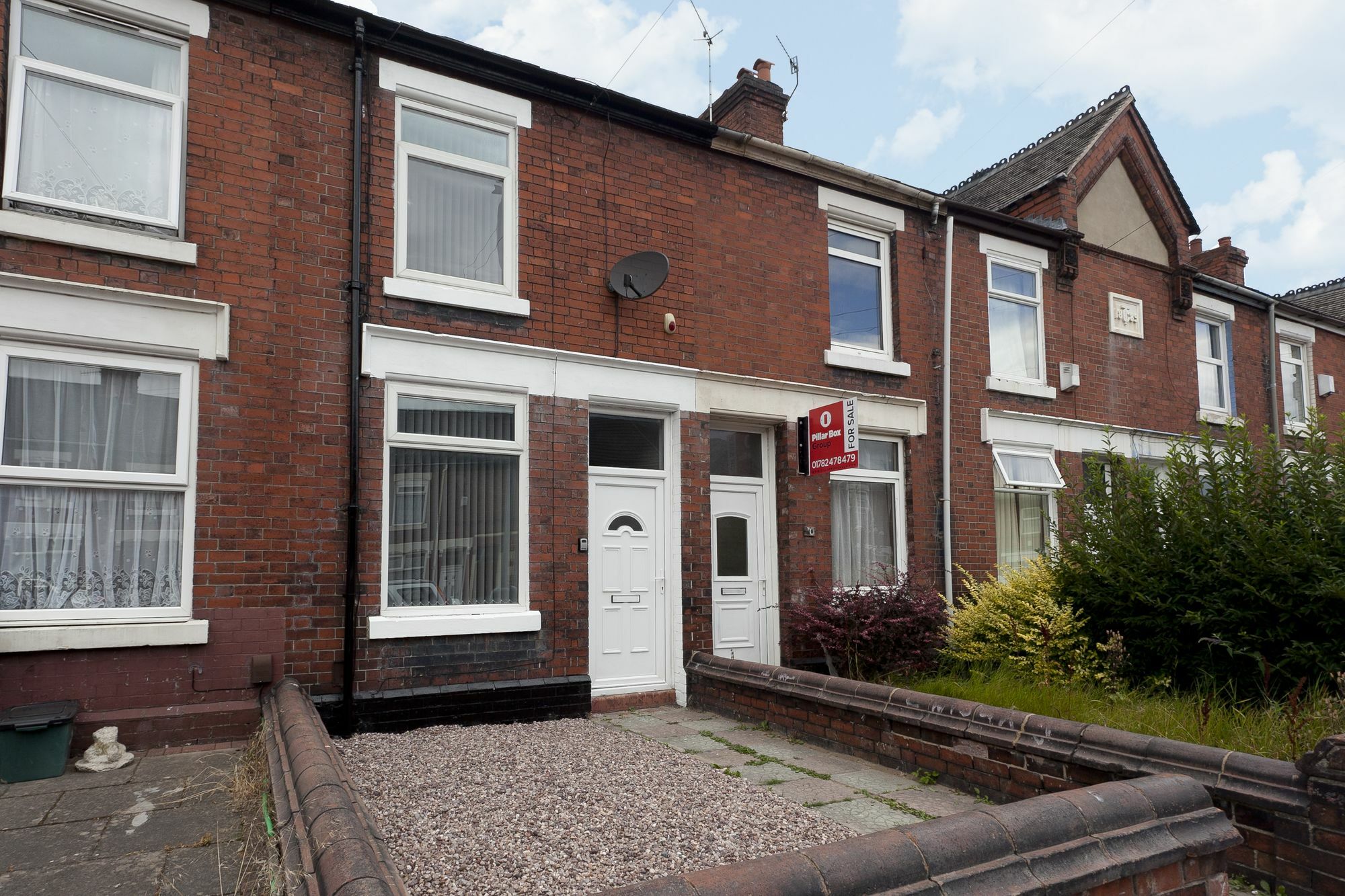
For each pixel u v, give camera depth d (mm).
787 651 9375
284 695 5938
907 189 10633
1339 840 3932
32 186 6223
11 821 4539
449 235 7953
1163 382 13445
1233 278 16109
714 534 9406
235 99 6867
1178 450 8328
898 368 10469
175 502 6500
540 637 7828
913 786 5762
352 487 6934
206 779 5281
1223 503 7266
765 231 9711
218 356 6559
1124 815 3467
